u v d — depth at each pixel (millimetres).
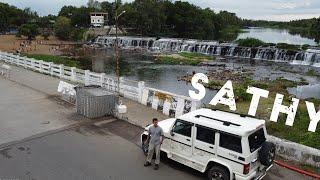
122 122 16469
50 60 64312
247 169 9469
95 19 141375
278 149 12797
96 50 97312
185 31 140500
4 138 14125
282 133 17047
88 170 11352
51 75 29812
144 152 12562
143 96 19578
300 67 64125
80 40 125625
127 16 128500
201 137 10453
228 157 9781
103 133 14969
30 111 18188
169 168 11625
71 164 11781
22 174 11000
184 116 11055
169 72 56938
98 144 13680
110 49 100312
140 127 15805
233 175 9719
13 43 103625
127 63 70000
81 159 12203
